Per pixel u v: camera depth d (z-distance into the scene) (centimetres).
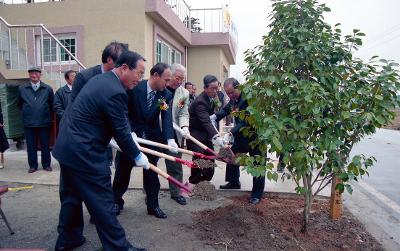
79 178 279
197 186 500
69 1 939
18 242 347
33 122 614
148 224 394
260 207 454
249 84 350
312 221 407
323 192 520
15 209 441
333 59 347
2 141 644
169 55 1144
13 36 976
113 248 286
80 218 332
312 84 315
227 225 376
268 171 334
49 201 474
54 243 346
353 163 334
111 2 908
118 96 280
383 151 1218
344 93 336
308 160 312
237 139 478
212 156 463
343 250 340
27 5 967
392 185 668
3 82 847
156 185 416
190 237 360
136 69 292
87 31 930
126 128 290
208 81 493
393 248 355
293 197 508
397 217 461
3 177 586
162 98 398
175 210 442
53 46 965
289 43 334
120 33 907
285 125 335
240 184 549
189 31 1267
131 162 405
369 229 406
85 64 938
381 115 332
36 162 633
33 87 622
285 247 338
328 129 336
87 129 277
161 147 403
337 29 349
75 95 340
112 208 288
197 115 499
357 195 567
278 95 337
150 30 939
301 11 341
